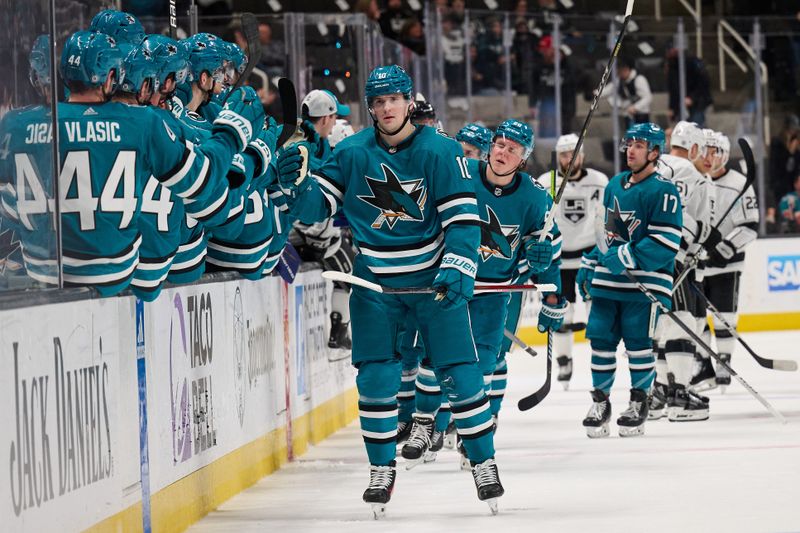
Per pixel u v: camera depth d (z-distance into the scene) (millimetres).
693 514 12344
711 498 13312
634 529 11594
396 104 12102
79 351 9461
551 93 38438
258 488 14812
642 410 18906
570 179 25797
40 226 9797
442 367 12555
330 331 19531
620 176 18969
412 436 15570
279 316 16797
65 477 9047
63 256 10383
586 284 20297
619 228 18750
